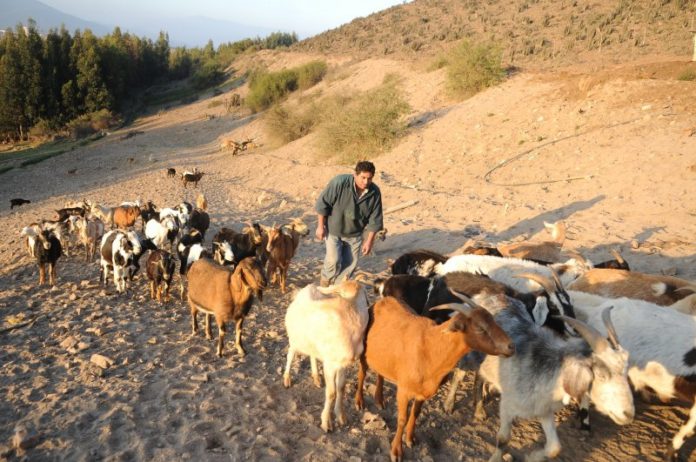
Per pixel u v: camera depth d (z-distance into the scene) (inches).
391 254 487.5
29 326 316.5
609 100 780.0
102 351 277.0
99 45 3097.9
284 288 392.2
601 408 179.2
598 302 235.5
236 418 217.6
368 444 206.2
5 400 227.3
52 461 189.3
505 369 196.2
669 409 230.7
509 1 2244.1
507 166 711.7
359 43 2340.1
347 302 208.2
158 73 3998.5
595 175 595.5
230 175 1177.4
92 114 2773.1
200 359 271.0
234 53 3809.1
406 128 1012.5
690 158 551.8
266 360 272.4
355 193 282.0
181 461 190.2
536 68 1161.4
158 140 2075.5
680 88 737.6
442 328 184.1
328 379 210.8
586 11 1733.5
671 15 1421.0
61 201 1003.3
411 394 195.5
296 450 201.2
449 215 586.2
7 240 638.5
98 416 216.1
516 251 353.7
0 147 2536.9
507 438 196.5
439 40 1956.2
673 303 248.5
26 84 2731.3
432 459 198.5
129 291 398.6
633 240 426.0
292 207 737.0
